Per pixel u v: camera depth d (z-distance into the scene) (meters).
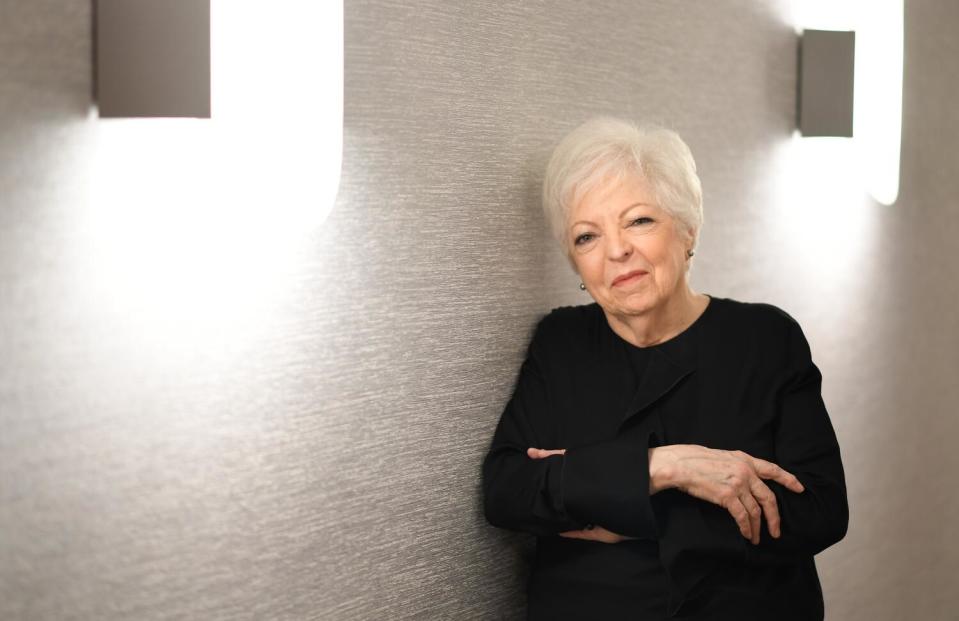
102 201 1.28
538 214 2.01
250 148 1.43
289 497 1.53
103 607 1.29
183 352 1.38
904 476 3.25
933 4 3.24
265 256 1.48
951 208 3.40
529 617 1.91
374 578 1.69
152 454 1.34
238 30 1.40
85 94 1.26
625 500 1.67
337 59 1.51
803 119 2.70
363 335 1.65
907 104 3.15
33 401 1.21
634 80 2.22
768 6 2.62
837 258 2.91
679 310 1.90
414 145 1.72
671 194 1.79
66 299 1.25
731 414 1.85
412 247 1.73
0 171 1.18
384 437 1.69
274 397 1.50
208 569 1.42
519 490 1.78
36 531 1.22
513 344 1.97
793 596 1.81
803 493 1.78
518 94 1.94
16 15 1.19
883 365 3.14
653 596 1.77
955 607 3.54
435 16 1.75
